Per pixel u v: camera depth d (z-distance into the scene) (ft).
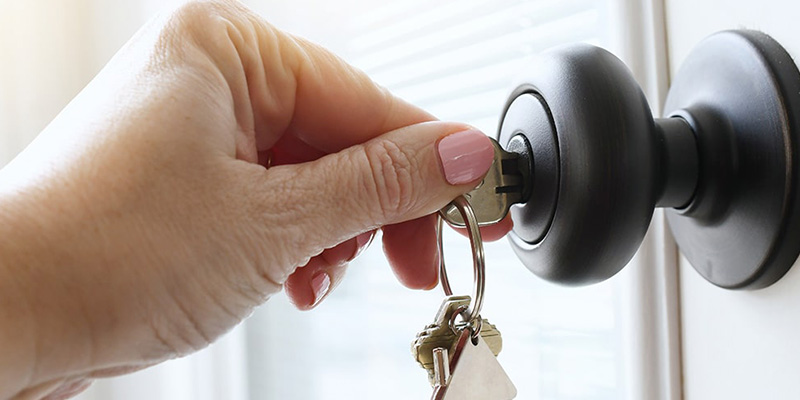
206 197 1.10
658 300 1.37
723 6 1.21
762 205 1.10
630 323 1.41
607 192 1.07
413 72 2.37
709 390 1.28
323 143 1.38
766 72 1.09
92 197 1.06
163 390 3.42
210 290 1.13
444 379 1.14
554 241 1.15
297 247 1.18
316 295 1.58
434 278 1.61
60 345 1.07
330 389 2.86
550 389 1.97
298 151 1.46
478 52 2.14
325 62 1.32
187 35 1.16
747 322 1.19
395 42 2.43
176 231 1.09
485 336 1.25
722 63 1.17
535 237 1.22
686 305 1.33
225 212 1.11
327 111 1.33
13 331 1.03
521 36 2.00
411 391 2.49
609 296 1.80
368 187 1.18
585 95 1.10
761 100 1.09
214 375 3.17
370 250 2.63
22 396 1.11
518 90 1.26
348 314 2.77
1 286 1.02
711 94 1.19
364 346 2.69
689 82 1.25
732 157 1.14
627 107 1.09
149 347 1.15
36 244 1.04
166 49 1.15
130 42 1.22
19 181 1.07
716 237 1.20
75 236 1.05
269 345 3.22
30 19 3.75
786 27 1.09
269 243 1.15
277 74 1.27
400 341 2.52
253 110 1.28
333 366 2.84
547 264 1.19
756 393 1.17
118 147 1.07
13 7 3.71
